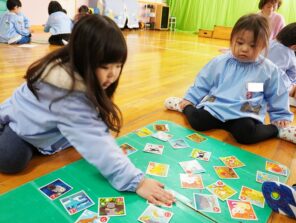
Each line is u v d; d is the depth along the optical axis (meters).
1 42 3.57
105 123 0.93
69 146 1.18
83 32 0.78
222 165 1.12
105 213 0.81
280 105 1.46
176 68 2.88
